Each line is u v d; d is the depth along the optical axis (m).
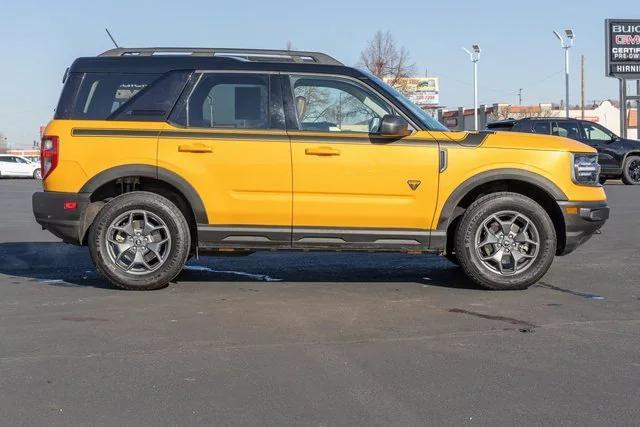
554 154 6.45
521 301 6.13
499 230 6.50
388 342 4.91
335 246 6.43
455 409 3.74
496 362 4.49
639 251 8.80
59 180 6.32
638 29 29.14
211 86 6.42
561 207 6.45
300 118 6.40
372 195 6.33
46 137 6.39
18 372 4.30
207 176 6.30
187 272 7.52
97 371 4.32
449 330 5.21
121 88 6.43
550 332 5.17
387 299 6.21
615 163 19.94
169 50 6.73
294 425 3.55
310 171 6.30
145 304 5.98
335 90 6.46
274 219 6.35
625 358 4.57
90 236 6.39
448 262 8.14
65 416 3.66
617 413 3.69
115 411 3.73
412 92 49.09
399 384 4.10
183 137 6.32
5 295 6.35
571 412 3.70
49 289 6.61
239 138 6.32
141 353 4.66
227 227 6.36
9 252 9.09
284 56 6.69
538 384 4.11
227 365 4.43
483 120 57.38
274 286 6.79
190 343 4.88
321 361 4.50
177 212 6.37
